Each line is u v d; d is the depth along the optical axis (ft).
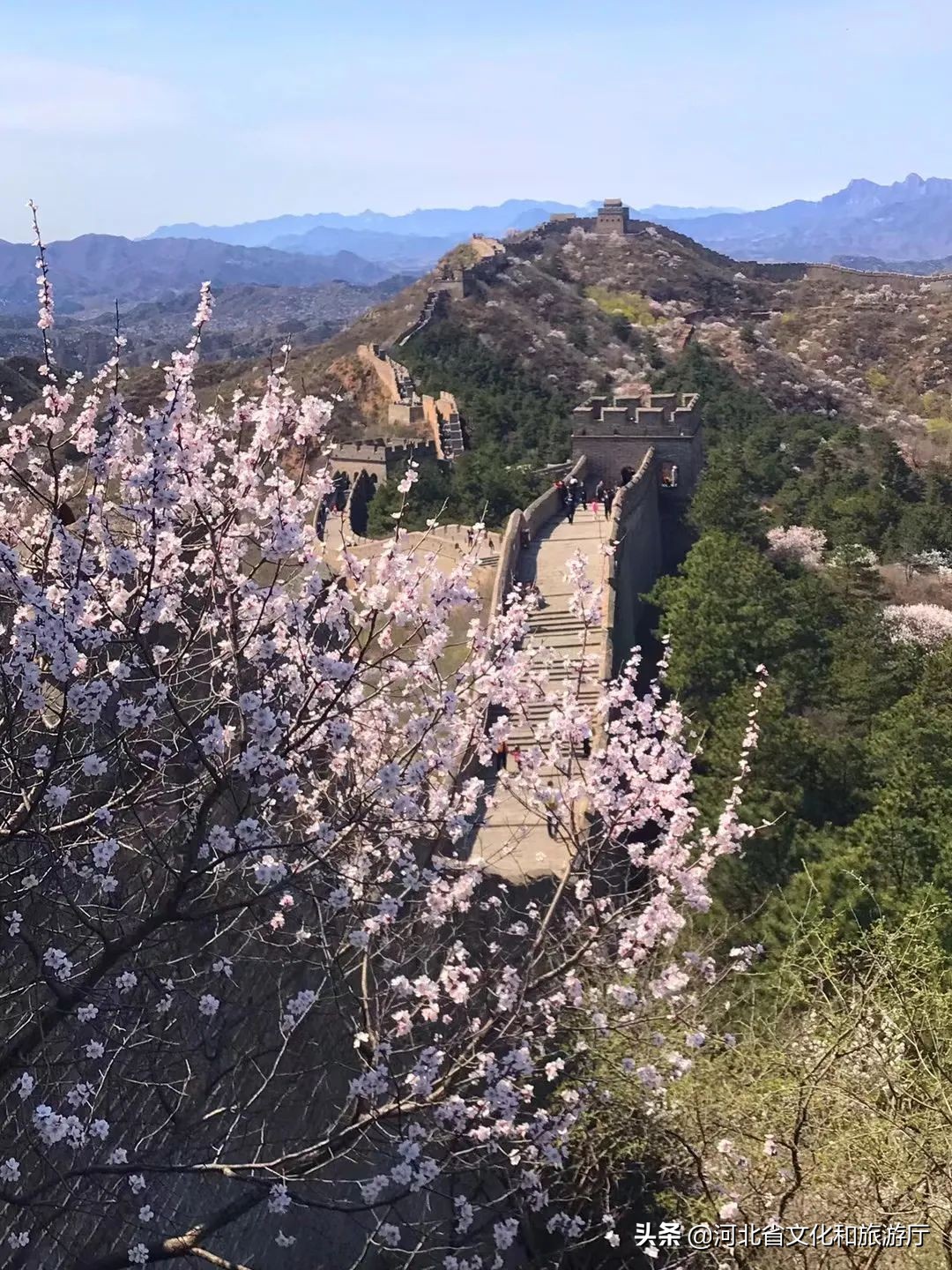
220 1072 34.50
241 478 32.32
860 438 266.57
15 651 26.91
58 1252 31.35
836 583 151.94
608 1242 42.60
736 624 105.19
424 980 31.60
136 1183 30.40
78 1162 32.17
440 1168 30.81
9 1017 30.71
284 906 34.58
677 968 35.55
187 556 38.50
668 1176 43.57
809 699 107.34
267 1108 40.19
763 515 175.22
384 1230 34.45
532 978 36.29
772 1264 36.94
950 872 59.47
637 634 125.49
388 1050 30.48
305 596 31.89
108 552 28.68
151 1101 34.83
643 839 53.16
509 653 36.50
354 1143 30.66
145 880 35.53
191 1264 35.78
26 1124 30.60
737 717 80.64
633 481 137.59
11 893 29.30
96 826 30.73
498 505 154.61
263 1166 28.14
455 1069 30.63
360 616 33.68
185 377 31.53
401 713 42.11
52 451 30.89
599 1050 37.68
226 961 32.30
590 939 33.55
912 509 184.96
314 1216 42.96
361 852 33.50
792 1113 36.96
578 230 463.83
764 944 55.93
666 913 33.96
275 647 30.58
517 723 37.91
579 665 39.11
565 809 40.32
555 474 166.20
